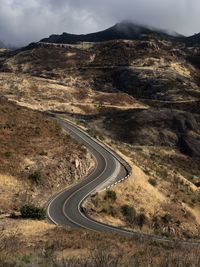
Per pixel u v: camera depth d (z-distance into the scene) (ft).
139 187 221.87
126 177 223.51
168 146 434.71
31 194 181.47
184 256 69.56
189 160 408.26
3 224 123.34
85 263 52.49
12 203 164.96
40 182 192.34
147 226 189.47
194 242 122.01
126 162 252.83
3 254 58.59
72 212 168.96
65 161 216.74
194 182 319.27
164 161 368.27
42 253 68.54
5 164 192.65
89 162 235.20
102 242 93.81
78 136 292.81
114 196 199.93
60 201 183.21
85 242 91.56
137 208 201.67
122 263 58.39
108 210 185.37
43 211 146.92
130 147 353.92
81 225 149.28
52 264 55.88
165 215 201.87
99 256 55.57
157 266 65.05
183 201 237.25
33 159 207.51
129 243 95.61
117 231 142.92
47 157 214.07
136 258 65.67
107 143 295.07
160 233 181.27
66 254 75.97
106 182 214.28
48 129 256.52
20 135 231.71
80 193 195.83
